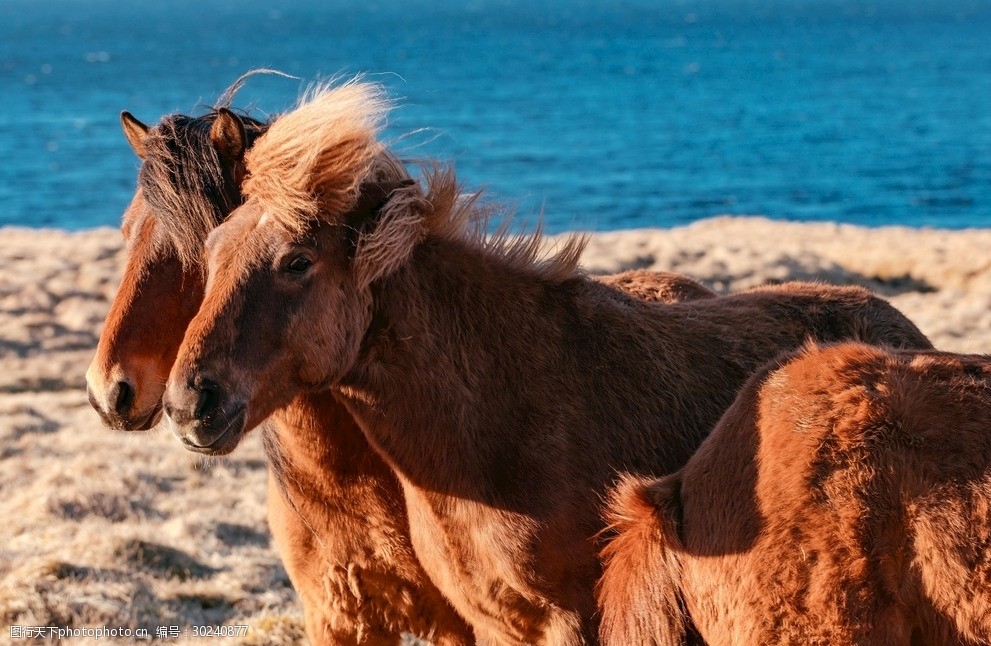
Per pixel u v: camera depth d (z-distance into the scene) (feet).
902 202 199.93
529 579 14.17
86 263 78.64
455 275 14.90
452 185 15.10
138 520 31.35
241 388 13.08
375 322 14.44
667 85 542.16
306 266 13.55
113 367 15.74
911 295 69.87
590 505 14.35
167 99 467.11
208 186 15.76
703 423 15.78
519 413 14.55
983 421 11.52
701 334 16.76
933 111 403.54
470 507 14.37
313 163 13.44
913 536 11.27
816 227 102.89
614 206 202.49
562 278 15.79
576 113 416.87
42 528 29.91
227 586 25.89
